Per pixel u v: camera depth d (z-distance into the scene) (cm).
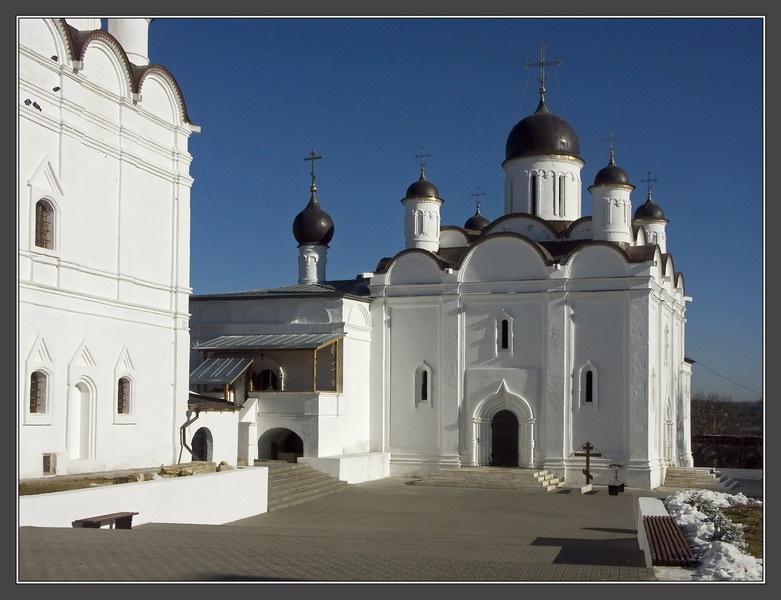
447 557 1512
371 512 2664
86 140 2331
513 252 3638
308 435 3378
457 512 2688
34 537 1537
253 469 2559
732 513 2045
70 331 2258
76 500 1816
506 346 3616
